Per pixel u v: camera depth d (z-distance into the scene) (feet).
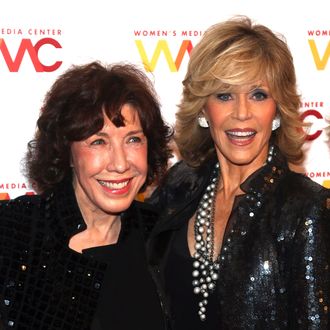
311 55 9.16
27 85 8.61
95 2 8.66
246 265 5.86
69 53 8.65
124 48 8.75
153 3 8.79
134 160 5.82
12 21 8.52
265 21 9.03
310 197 5.78
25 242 5.76
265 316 5.78
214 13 8.92
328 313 5.55
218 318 6.07
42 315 5.62
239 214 6.07
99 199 5.82
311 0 9.11
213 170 6.72
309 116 9.20
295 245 5.69
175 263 6.40
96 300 5.77
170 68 8.89
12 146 8.63
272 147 6.36
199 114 6.61
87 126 5.58
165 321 6.06
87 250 5.94
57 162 5.90
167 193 6.93
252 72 5.95
